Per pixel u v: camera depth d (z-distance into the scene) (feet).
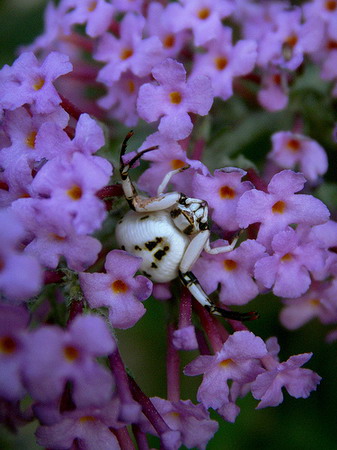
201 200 0.34
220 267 0.36
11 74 0.36
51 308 0.35
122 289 0.34
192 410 0.34
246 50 0.39
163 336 0.47
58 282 0.34
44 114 0.35
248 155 0.45
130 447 0.34
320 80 0.42
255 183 0.37
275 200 0.35
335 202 0.43
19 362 0.31
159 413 0.35
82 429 0.33
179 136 0.36
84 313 0.34
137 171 0.43
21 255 0.31
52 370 0.30
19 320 0.31
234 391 0.36
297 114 0.42
